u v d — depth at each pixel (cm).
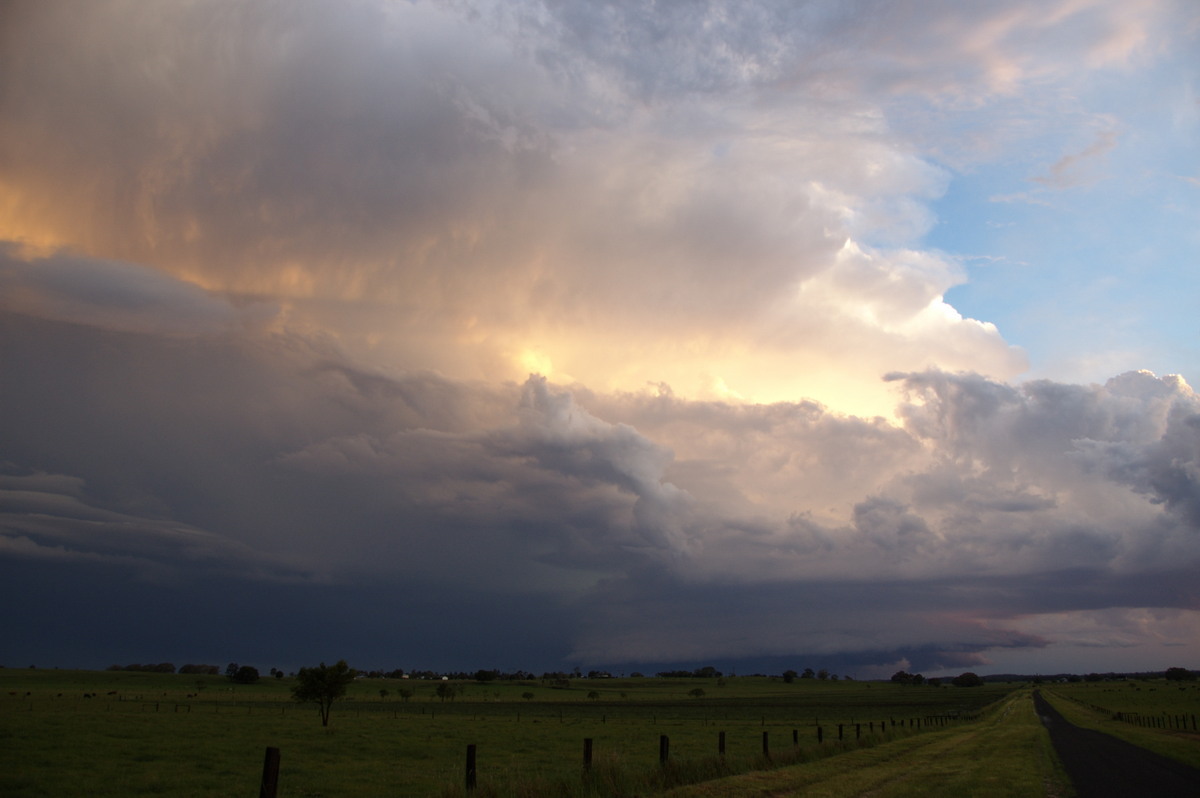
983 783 2397
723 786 2223
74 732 5253
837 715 11344
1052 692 18975
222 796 2766
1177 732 5312
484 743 5484
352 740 5484
